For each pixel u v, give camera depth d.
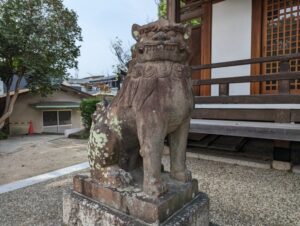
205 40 6.05
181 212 1.50
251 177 3.84
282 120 3.84
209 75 5.96
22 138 11.24
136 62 1.51
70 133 10.06
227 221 2.44
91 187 1.67
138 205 1.41
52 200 3.07
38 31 9.80
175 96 1.44
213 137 5.58
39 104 13.89
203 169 4.33
